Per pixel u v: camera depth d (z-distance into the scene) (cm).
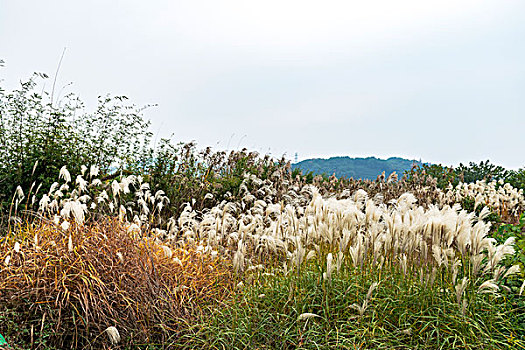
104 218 579
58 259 463
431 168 1441
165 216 862
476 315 421
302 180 1318
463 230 438
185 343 435
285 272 489
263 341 426
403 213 533
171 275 526
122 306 455
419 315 428
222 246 654
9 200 720
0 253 484
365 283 469
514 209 1110
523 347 388
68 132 873
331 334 414
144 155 973
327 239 514
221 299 513
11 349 384
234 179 1068
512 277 479
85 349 422
